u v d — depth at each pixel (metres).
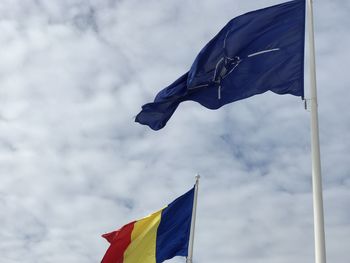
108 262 20.47
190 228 19.84
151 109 15.51
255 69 14.47
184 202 20.28
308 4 14.33
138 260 20.11
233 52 14.71
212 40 14.90
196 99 15.02
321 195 12.24
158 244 20.05
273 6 14.80
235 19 14.84
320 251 11.73
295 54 14.27
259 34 14.68
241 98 14.45
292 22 14.61
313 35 14.02
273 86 14.19
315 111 13.27
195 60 14.77
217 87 14.80
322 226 11.91
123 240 20.47
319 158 12.66
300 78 14.04
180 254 19.73
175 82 15.21
